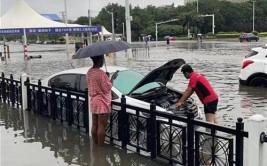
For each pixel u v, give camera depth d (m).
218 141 5.16
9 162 6.57
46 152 7.07
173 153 5.96
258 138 4.61
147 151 6.51
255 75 14.64
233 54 35.94
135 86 7.84
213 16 107.75
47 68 27.44
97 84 6.93
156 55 37.44
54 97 9.46
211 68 22.91
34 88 10.49
